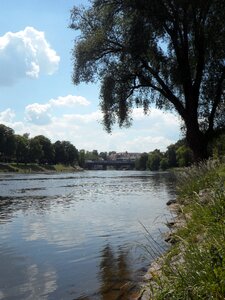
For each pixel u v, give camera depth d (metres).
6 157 141.38
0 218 17.62
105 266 9.08
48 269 9.05
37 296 7.27
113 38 24.72
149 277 7.38
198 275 5.30
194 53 25.22
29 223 16.00
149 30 23.16
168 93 24.72
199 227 8.21
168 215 16.58
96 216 17.91
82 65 25.45
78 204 23.97
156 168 176.50
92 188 41.84
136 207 21.41
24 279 8.33
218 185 10.03
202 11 22.91
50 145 165.00
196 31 23.39
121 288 7.43
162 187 42.16
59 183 53.91
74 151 188.12
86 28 26.48
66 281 8.09
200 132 24.33
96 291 7.36
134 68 24.45
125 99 25.62
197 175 17.83
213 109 24.88
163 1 22.80
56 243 11.91
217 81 24.97
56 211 20.25
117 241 11.88
